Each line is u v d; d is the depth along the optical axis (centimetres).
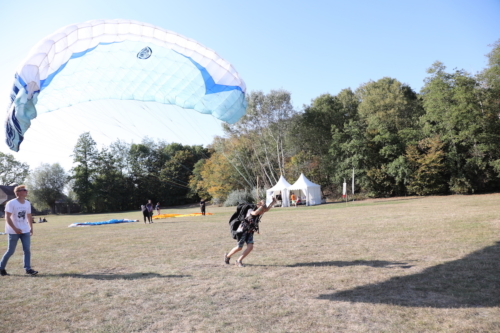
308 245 869
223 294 482
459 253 660
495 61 3278
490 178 3550
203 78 859
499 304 387
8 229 661
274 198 655
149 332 361
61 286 568
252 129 4344
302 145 5091
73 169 6266
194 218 2423
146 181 6769
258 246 893
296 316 385
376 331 334
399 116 4550
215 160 5122
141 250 916
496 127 3444
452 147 3791
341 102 5484
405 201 3100
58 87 758
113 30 711
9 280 624
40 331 377
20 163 7062
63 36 645
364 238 930
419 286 469
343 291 468
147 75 827
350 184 4438
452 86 3703
